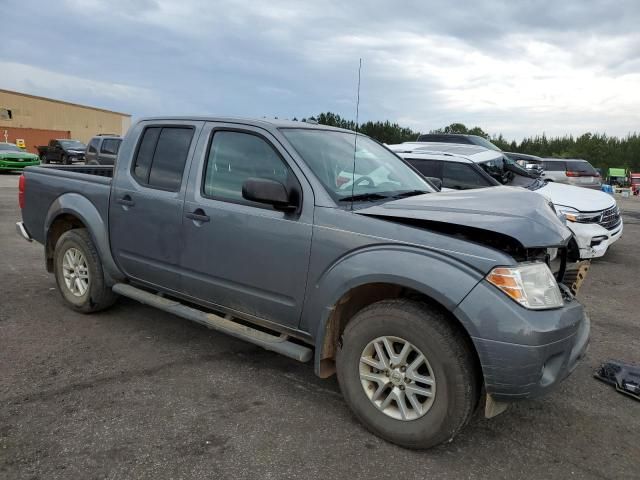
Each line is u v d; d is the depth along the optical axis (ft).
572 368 9.75
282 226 11.20
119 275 15.47
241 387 12.14
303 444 9.90
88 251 15.75
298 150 11.66
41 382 11.98
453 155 27.61
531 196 11.10
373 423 10.15
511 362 8.70
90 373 12.56
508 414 11.44
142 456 9.32
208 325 12.73
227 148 12.78
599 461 9.77
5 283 19.86
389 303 9.89
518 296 8.82
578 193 27.45
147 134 14.70
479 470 9.35
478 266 9.04
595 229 25.09
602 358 14.76
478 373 9.46
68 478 8.65
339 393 12.03
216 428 10.33
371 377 10.18
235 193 12.34
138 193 14.24
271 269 11.42
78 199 15.97
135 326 15.84
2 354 13.46
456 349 9.16
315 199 10.92
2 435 9.79
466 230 9.63
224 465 9.16
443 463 9.51
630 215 53.36
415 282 9.31
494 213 9.64
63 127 181.47
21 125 164.55
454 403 9.21
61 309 17.10
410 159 27.94
